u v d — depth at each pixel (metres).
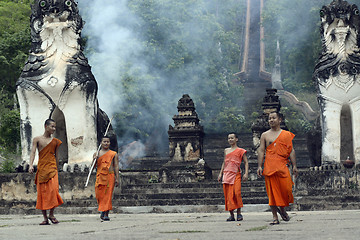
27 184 14.68
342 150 17.33
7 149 21.47
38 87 15.28
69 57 15.54
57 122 16.41
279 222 8.16
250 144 30.34
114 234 6.52
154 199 14.52
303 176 14.48
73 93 15.35
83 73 15.47
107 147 10.63
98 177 10.45
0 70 26.17
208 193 14.93
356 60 16.17
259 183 16.42
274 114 8.37
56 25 15.55
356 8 16.41
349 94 16.16
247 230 6.77
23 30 27.09
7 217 11.95
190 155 20.58
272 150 8.25
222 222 8.73
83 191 14.56
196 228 7.28
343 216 9.21
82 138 15.34
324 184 14.32
